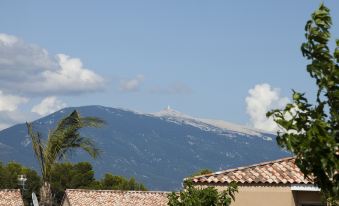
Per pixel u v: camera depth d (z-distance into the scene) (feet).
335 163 26.86
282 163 85.30
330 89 27.99
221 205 62.34
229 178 81.51
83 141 97.66
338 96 27.63
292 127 28.17
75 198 206.08
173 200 62.75
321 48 28.71
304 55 29.22
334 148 27.14
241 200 80.84
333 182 28.04
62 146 97.09
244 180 80.53
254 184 80.59
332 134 27.55
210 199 62.08
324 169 27.61
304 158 28.04
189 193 62.49
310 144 27.25
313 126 27.07
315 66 28.22
